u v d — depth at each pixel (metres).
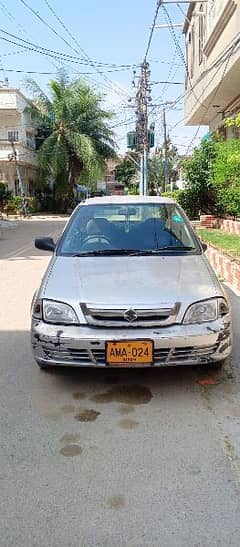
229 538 2.41
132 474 2.95
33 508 2.65
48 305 4.05
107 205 5.70
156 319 3.88
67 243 5.21
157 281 4.20
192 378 4.36
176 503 2.67
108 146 45.19
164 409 3.80
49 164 43.06
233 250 10.27
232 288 7.91
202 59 19.83
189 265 4.64
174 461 3.08
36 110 43.53
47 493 2.78
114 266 4.58
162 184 46.34
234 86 16.98
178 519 2.55
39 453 3.20
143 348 3.82
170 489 2.80
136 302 3.90
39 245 5.43
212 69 16.55
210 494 2.75
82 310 3.93
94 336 3.84
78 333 3.88
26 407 3.86
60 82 43.59
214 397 4.00
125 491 2.79
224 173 14.01
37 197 45.75
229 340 4.10
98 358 3.87
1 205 35.78
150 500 2.70
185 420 3.62
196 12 19.30
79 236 5.28
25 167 43.62
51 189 47.44
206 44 17.69
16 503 2.70
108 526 2.51
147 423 3.58
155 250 5.03
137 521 2.54
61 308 3.99
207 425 3.54
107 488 2.81
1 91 40.47
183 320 3.91
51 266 4.73
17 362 4.85
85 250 5.05
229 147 14.30
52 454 3.18
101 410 3.80
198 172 18.80
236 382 4.29
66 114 42.94
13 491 2.80
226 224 15.95
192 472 2.96
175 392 4.10
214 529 2.47
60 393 4.12
